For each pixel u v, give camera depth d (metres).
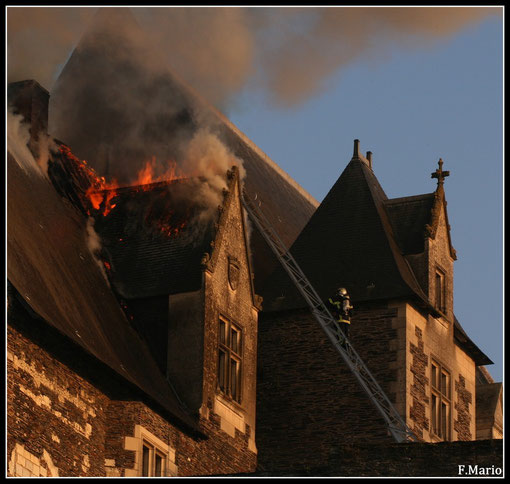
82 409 53.88
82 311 56.59
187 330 61.12
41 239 57.69
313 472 47.34
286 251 70.88
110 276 62.91
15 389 50.31
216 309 62.22
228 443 61.25
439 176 73.94
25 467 50.19
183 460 58.12
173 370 60.56
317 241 72.69
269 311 70.12
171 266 62.75
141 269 63.00
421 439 67.88
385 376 68.06
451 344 72.19
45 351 52.22
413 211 73.31
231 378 62.84
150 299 62.03
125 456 55.00
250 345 64.25
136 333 60.75
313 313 68.06
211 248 62.62
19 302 51.34
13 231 55.09
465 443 46.75
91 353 53.59
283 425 68.50
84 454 53.62
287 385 69.06
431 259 71.44
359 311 69.50
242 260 64.62
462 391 72.62
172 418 57.66
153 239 64.00
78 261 60.44
